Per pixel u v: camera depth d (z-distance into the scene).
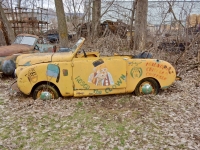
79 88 5.30
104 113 4.75
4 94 6.10
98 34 14.78
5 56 7.99
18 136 3.89
